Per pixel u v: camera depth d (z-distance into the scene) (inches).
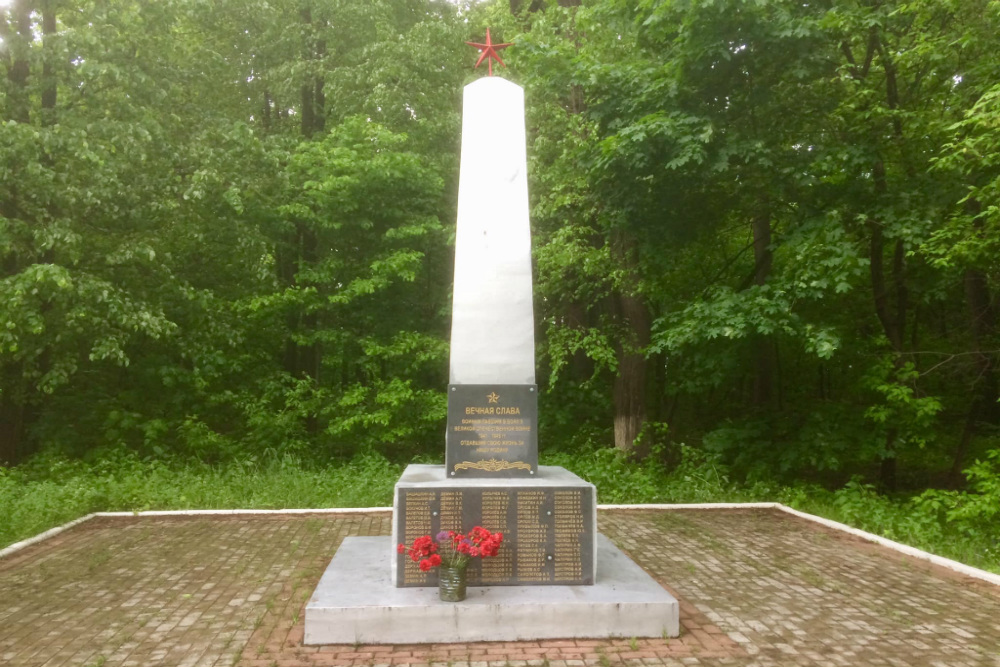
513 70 635.5
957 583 279.4
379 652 205.2
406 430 599.8
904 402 486.9
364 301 663.1
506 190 276.8
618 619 217.8
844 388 649.0
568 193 553.9
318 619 211.6
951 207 465.7
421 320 697.6
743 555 326.0
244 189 618.8
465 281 271.3
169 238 608.7
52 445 572.7
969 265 426.6
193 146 597.0
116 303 530.6
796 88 489.1
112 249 565.9
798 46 460.4
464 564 219.3
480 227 274.1
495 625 215.0
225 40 730.8
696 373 617.9
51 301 539.5
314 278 632.4
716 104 498.0
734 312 472.7
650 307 636.7
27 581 277.0
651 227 530.9
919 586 274.8
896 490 598.9
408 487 241.8
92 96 571.2
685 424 781.9
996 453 411.2
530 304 271.6
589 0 588.7
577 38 597.9
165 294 599.5
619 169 495.5
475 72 700.7
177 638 215.2
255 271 622.2
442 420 644.1
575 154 522.3
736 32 454.9
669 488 502.9
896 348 548.7
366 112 687.7
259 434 614.9
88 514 414.3
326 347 684.1
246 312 655.1
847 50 511.2
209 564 303.7
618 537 364.8
